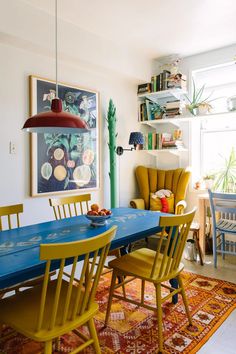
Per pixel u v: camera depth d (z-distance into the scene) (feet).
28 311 4.66
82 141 11.03
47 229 6.54
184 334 6.31
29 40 8.38
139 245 12.94
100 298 7.94
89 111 11.30
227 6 8.77
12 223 8.91
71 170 10.63
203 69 13.05
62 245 3.92
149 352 5.73
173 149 12.87
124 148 13.24
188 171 12.78
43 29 8.75
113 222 7.22
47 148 9.79
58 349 5.80
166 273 5.97
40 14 8.65
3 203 8.72
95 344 4.89
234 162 12.51
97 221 6.70
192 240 10.91
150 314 7.13
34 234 6.13
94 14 9.13
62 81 10.32
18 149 9.04
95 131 11.59
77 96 10.79
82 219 7.59
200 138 13.70
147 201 13.25
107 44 10.98
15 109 8.91
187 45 11.91
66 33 9.43
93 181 11.55
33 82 9.28
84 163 11.14
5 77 8.64
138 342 6.05
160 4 8.61
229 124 12.78
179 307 7.46
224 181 12.63
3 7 7.74
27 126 5.69
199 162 13.76
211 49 12.42
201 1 8.47
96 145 11.64
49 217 9.96
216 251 10.28
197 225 10.97
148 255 7.20
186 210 13.66
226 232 10.04
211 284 8.86
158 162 14.94
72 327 4.34
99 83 11.86
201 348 5.86
